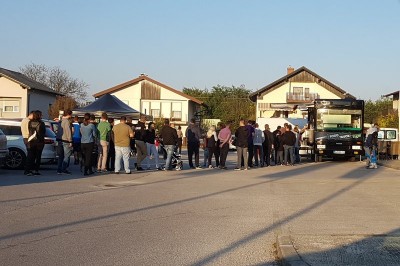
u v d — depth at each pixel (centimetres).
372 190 1441
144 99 5688
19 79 4353
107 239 805
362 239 782
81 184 1463
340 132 2683
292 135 2384
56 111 4509
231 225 923
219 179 1694
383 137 3272
